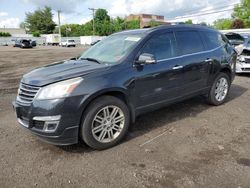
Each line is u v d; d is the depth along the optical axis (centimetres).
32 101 374
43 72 412
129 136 454
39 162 375
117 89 407
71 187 319
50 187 319
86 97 375
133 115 444
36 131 377
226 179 326
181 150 402
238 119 528
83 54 533
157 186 316
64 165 367
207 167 354
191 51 530
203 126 493
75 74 386
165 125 500
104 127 407
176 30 516
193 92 544
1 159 384
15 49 3884
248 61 972
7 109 620
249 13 4956
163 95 480
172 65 484
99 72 399
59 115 363
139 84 438
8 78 1084
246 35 1485
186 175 336
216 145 416
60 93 363
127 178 334
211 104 610
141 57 432
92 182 327
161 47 480
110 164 367
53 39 6581
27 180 334
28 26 10025
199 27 573
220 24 6494
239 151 396
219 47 601
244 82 886
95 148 404
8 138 453
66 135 373
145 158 380
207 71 563
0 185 324
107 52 481
